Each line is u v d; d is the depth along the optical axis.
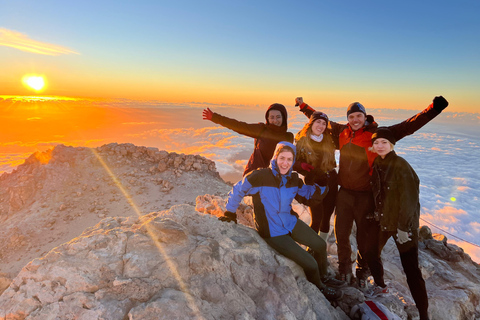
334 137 3.79
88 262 2.31
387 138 3.06
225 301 2.34
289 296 2.58
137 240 2.55
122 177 14.85
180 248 2.61
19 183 14.34
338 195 3.75
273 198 3.09
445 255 5.93
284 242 3.09
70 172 14.79
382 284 3.54
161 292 2.21
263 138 3.90
